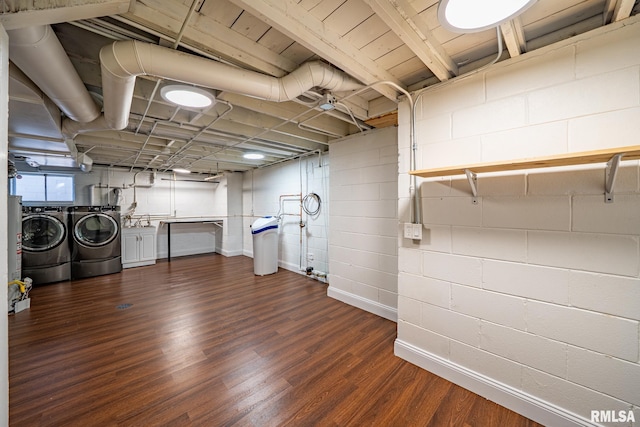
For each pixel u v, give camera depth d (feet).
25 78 5.34
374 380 6.20
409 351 6.89
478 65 5.84
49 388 5.85
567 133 4.69
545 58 4.88
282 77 6.08
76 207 14.85
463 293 5.94
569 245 4.66
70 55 5.60
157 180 20.89
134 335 8.30
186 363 6.83
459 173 5.59
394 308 9.50
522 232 5.14
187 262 19.45
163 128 10.16
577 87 4.59
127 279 14.82
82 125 7.80
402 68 6.32
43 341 7.89
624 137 4.22
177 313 10.06
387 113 8.41
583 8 4.34
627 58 4.17
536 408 4.97
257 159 16.92
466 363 5.92
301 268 16.03
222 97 7.30
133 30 4.95
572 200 4.62
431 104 6.42
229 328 8.83
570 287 4.66
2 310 3.15
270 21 4.22
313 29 4.73
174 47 4.78
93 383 6.03
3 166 3.16
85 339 8.02
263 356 7.18
